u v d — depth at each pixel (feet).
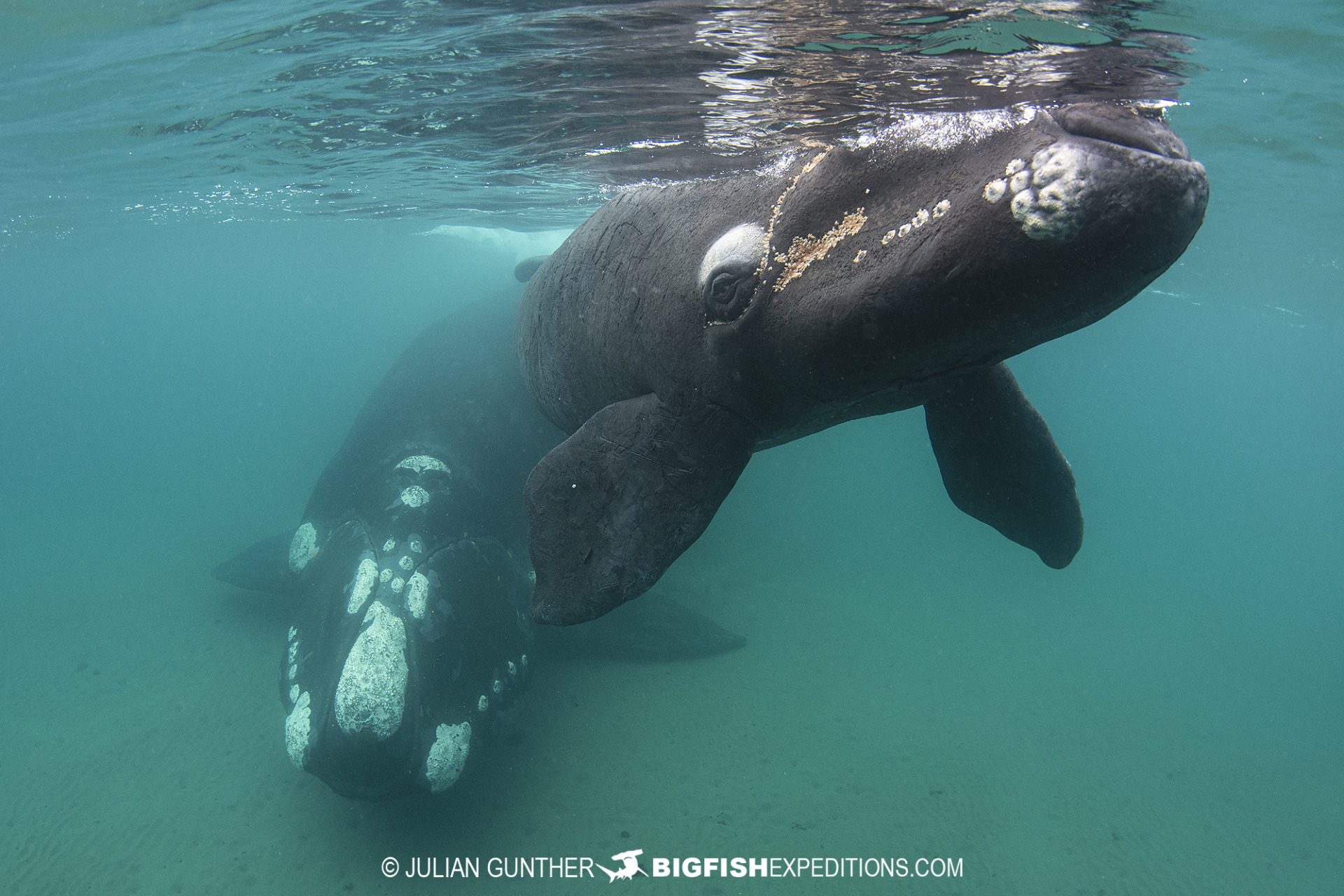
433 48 21.33
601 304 12.42
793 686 38.19
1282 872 29.12
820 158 9.13
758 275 8.89
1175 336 177.88
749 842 27.12
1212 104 24.11
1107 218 5.90
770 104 18.67
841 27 15.06
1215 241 56.59
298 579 29.55
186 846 26.27
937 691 40.22
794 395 9.21
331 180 46.37
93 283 173.06
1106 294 6.28
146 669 38.58
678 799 29.04
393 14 19.62
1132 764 35.73
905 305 7.07
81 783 29.66
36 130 37.06
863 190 8.11
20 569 56.13
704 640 39.45
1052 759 35.01
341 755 22.50
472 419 32.40
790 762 31.83
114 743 32.22
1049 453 11.19
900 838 28.04
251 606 46.01
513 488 31.89
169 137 37.63
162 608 46.50
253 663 38.68
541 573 11.19
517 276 34.58
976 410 11.00
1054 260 6.15
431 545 27.40
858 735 34.50
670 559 10.44
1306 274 69.51
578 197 37.60
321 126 32.37
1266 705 46.44
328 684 23.52
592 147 25.96
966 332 6.95
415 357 36.99
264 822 27.40
